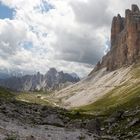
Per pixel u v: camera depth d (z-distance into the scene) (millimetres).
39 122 75250
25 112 84750
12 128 46781
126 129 77750
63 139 50750
